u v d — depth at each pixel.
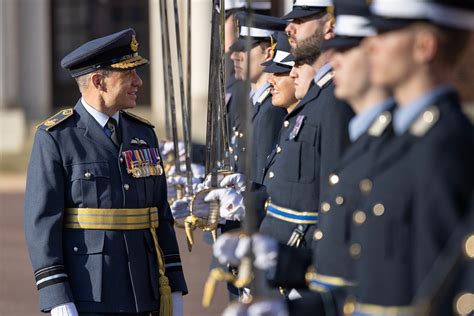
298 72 14.32
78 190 14.24
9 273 29.34
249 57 10.76
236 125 15.86
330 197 10.00
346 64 9.66
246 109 10.80
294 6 14.30
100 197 14.30
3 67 56.97
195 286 26.98
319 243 10.32
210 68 15.13
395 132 9.19
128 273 14.30
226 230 15.39
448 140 8.57
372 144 9.41
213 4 14.98
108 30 58.78
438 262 8.48
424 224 8.55
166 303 14.66
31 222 14.06
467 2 8.80
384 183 8.95
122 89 14.58
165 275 15.02
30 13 58.31
